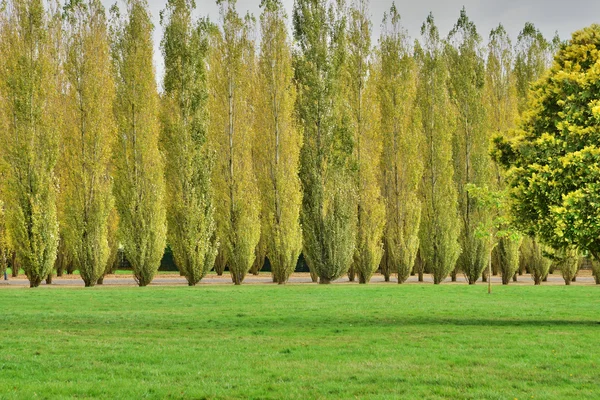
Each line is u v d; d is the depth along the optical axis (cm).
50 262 3888
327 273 4362
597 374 1220
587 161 1756
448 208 4553
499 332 1764
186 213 4166
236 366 1275
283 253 4353
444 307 2520
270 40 4494
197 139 4234
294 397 1041
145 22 4253
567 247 2000
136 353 1403
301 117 4506
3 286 4038
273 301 2778
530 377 1188
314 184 4388
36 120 3881
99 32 4119
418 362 1324
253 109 4778
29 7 3906
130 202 4084
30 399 1012
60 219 4269
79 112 4038
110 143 4138
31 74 3875
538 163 1923
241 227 4378
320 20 4534
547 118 1983
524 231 2052
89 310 2377
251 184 4422
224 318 2119
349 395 1050
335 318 2134
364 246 4516
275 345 1532
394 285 4150
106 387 1094
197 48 4309
